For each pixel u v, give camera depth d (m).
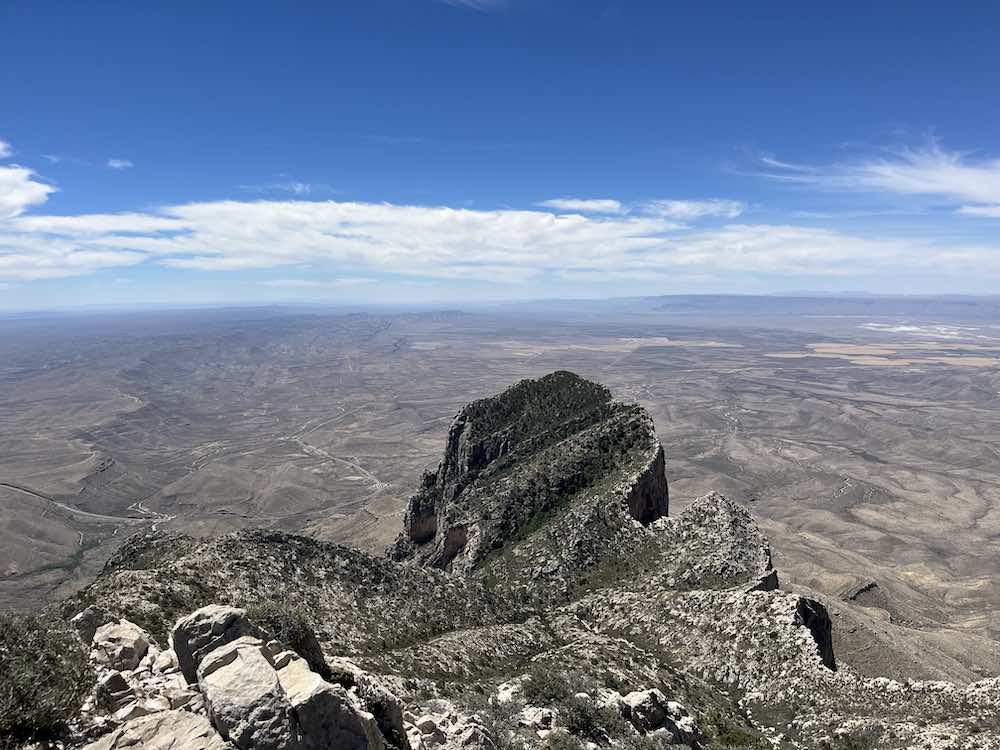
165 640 29.50
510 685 31.61
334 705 14.30
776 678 43.94
